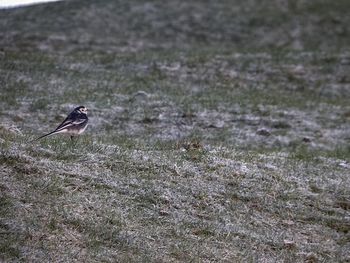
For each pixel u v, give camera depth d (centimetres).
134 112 6153
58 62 7888
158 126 5869
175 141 4622
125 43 10081
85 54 8694
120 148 3934
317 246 3219
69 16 11369
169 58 8619
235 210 3419
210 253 2892
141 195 3297
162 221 3106
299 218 3491
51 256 2561
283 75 8412
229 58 8931
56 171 3325
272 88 7925
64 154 3581
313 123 6506
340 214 3634
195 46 10469
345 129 6431
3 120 5356
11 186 3039
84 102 6281
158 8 12300
